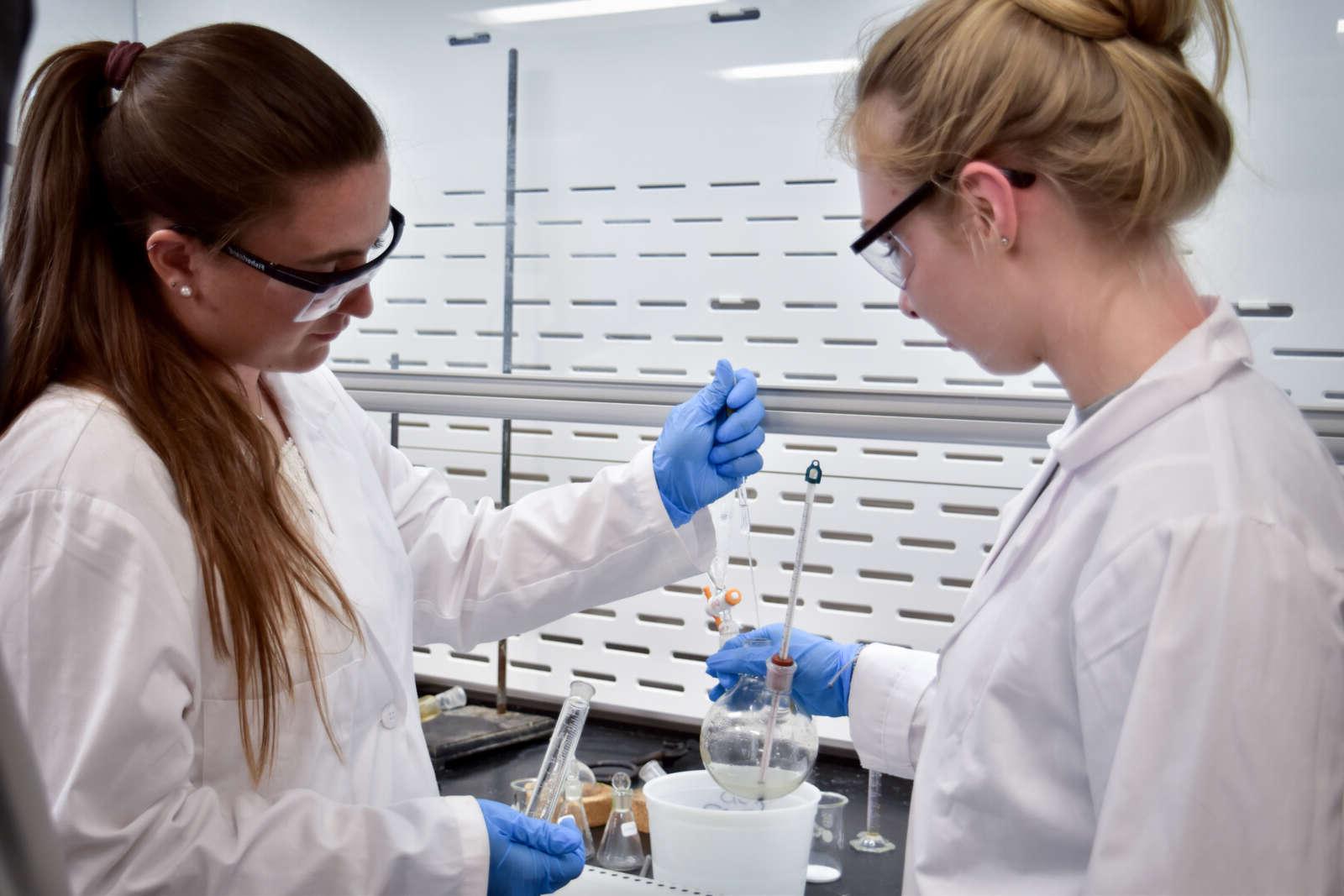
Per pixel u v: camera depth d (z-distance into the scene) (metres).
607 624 1.99
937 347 1.62
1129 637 0.84
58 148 1.10
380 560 1.34
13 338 1.12
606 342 1.84
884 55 0.99
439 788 1.85
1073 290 0.94
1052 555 0.94
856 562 1.77
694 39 1.68
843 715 1.53
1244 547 0.80
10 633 1.01
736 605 1.64
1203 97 0.89
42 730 0.99
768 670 1.40
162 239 1.07
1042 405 1.41
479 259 1.92
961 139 0.91
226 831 1.06
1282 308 1.44
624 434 1.87
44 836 0.37
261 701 1.15
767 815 1.40
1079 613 0.88
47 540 1.01
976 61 0.91
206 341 1.18
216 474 1.12
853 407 1.51
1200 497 0.84
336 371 1.90
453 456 2.04
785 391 1.55
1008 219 0.92
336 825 1.11
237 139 1.03
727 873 1.41
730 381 1.53
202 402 1.15
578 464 1.92
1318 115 1.38
